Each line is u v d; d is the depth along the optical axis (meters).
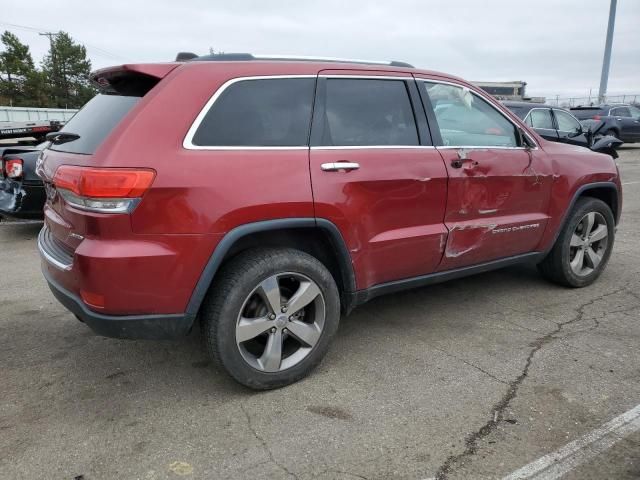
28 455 2.46
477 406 2.82
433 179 3.40
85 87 69.38
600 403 2.83
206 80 2.79
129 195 2.48
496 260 4.00
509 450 2.46
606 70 29.70
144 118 2.62
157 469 2.37
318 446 2.51
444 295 4.52
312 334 3.07
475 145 3.77
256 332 2.88
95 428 2.67
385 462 2.39
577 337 3.65
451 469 2.34
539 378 3.10
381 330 3.81
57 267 2.79
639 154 18.08
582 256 4.60
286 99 3.00
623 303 4.30
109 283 2.52
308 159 2.95
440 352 3.46
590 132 9.21
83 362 3.37
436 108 3.60
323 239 3.14
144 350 3.53
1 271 5.23
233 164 2.72
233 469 2.36
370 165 3.14
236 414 2.79
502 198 3.84
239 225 2.72
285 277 2.95
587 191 4.65
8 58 59.09
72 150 2.87
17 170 5.96
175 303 2.66
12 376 3.19
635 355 3.38
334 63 3.24
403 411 2.79
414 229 3.39
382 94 3.37
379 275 3.34
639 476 2.29
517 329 3.80
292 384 3.07
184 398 2.95
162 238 2.57
